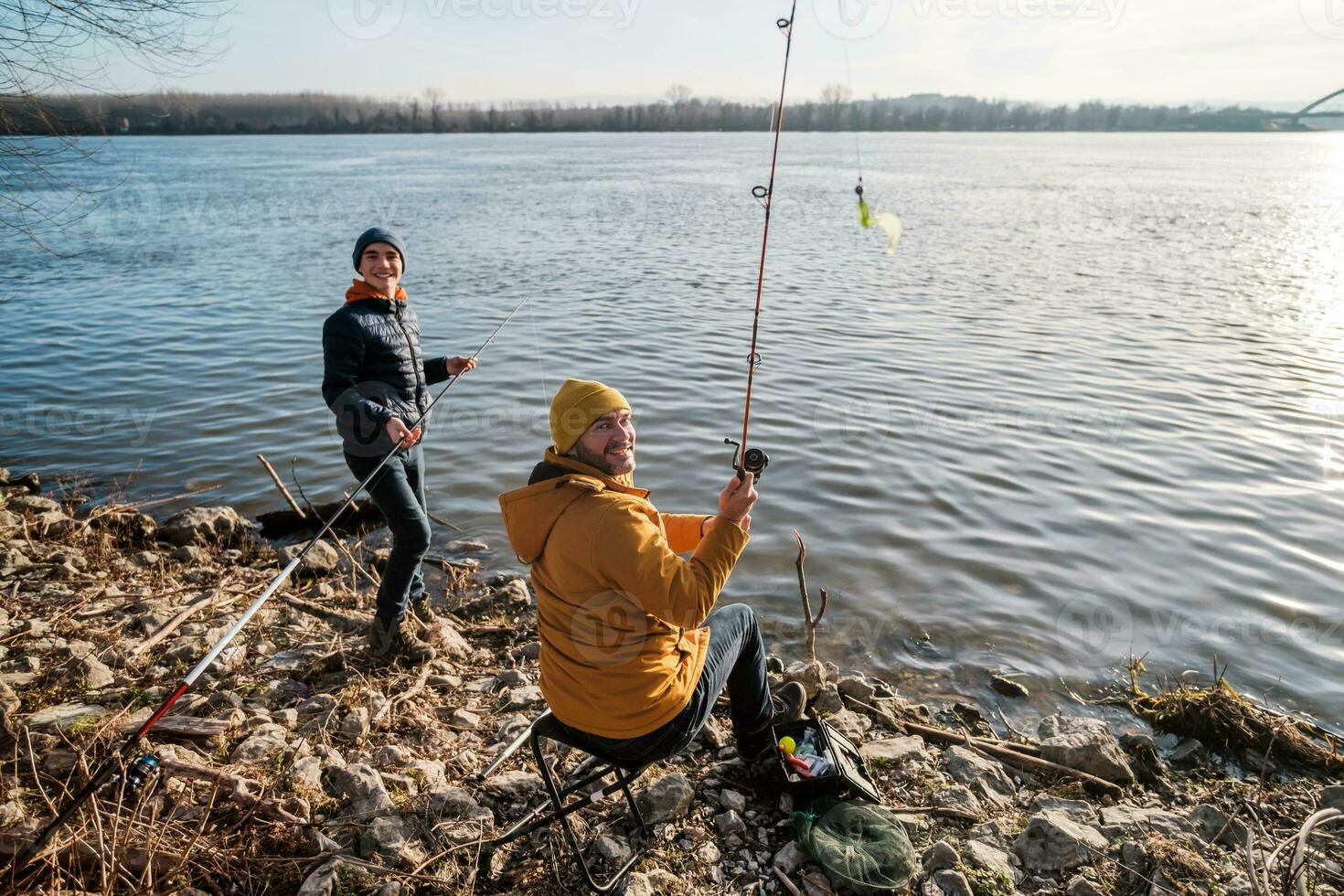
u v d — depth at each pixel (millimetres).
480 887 2719
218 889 2604
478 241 22672
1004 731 3938
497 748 3457
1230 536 5809
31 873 2521
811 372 9805
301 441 7918
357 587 5273
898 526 6000
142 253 20656
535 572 2547
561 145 112250
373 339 3850
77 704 3514
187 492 6871
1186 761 3621
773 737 3154
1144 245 22453
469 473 7082
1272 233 25766
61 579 5055
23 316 13266
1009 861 2896
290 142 137750
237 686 3807
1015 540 5781
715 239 23344
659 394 8961
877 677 4391
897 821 2936
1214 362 10320
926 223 27188
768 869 2832
